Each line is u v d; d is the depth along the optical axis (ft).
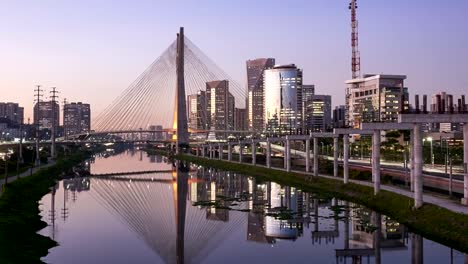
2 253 187.73
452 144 576.20
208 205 355.77
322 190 387.34
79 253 213.66
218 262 201.77
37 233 247.29
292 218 285.43
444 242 203.62
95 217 308.40
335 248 215.31
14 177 437.58
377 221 255.91
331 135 420.77
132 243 238.07
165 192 453.99
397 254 195.83
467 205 232.53
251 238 243.81
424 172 393.50
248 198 379.55
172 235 257.34
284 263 195.62
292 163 651.25
